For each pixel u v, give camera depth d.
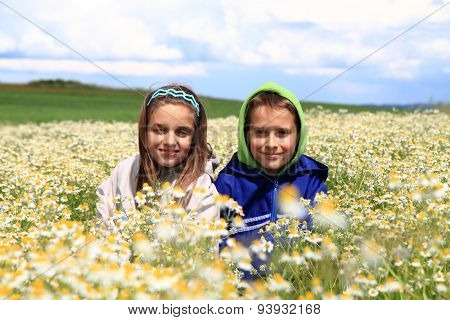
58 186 5.82
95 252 2.84
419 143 7.42
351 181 5.15
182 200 3.84
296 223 3.55
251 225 4.04
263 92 4.02
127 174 4.18
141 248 3.08
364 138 7.69
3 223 4.20
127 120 21.00
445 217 3.12
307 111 10.30
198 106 3.99
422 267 2.92
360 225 3.31
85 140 11.34
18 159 8.98
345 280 2.88
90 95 33.47
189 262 2.83
